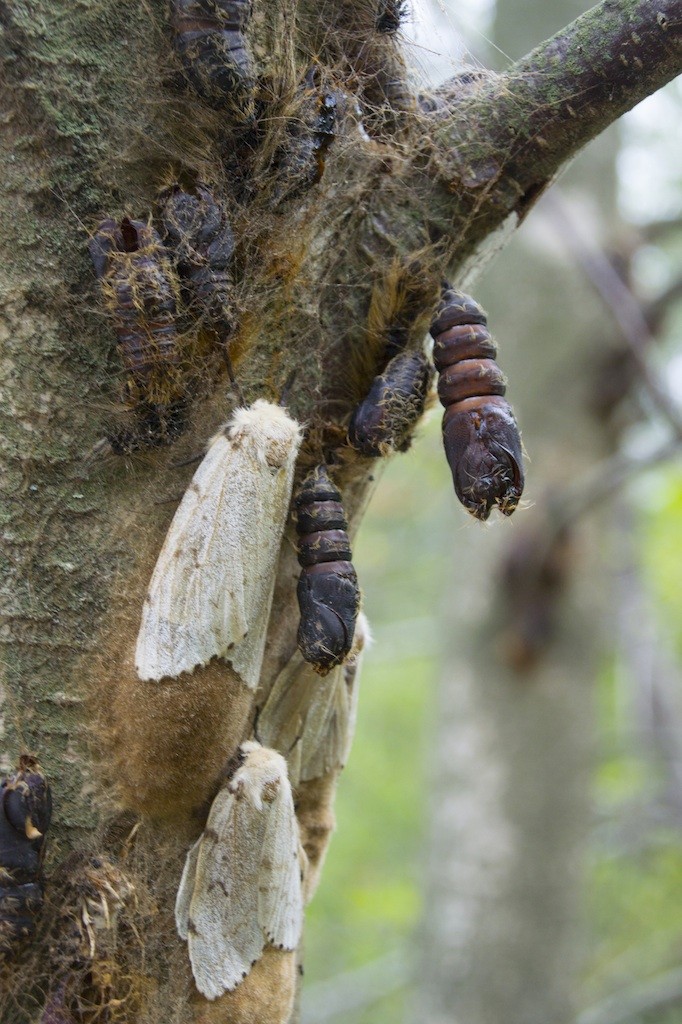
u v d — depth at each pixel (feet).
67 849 1.34
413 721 6.60
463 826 3.23
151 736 1.33
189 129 1.35
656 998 3.54
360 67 1.40
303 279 1.37
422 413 1.42
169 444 1.35
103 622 1.34
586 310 3.15
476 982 3.18
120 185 1.34
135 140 1.34
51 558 1.34
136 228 1.33
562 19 3.22
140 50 1.34
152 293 1.33
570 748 3.18
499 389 1.38
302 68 1.37
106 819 1.34
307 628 1.36
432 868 3.32
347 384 1.39
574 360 3.15
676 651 4.78
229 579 1.34
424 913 3.35
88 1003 1.33
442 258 1.40
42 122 1.34
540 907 3.18
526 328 3.20
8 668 1.34
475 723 3.19
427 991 3.28
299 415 1.38
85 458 1.34
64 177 1.34
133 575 1.34
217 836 1.34
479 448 1.37
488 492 1.37
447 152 1.39
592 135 1.40
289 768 1.39
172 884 1.34
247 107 1.34
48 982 1.33
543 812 3.17
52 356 1.34
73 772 1.34
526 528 3.07
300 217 1.37
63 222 1.34
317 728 1.39
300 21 1.37
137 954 1.34
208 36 1.33
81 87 1.34
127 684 1.34
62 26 1.34
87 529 1.34
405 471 4.84
